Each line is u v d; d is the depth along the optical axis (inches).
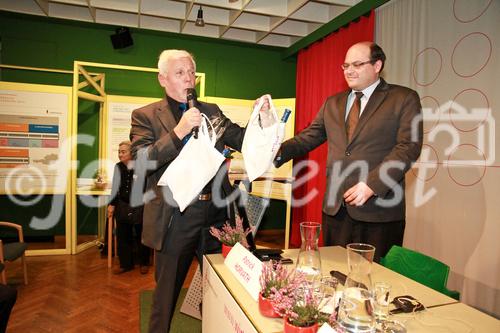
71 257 153.2
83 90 179.2
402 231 73.8
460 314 43.7
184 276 69.4
